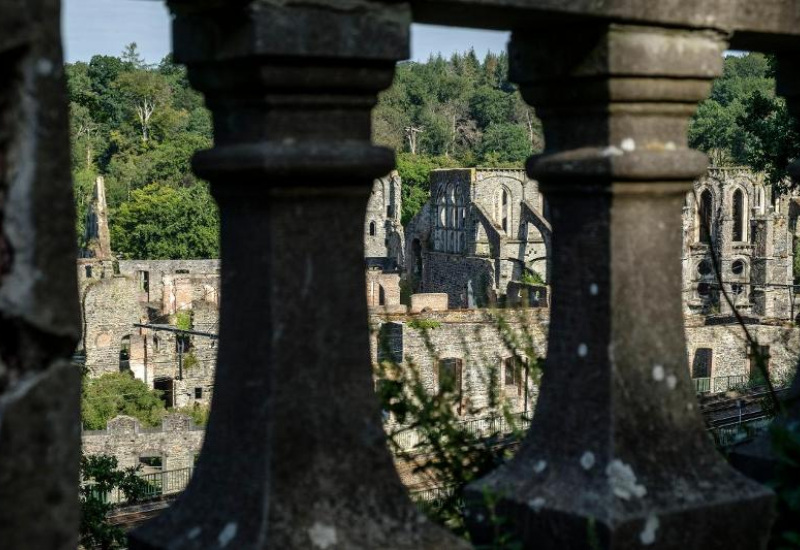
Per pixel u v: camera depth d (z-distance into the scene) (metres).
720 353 45.97
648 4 4.35
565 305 4.70
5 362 3.22
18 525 3.18
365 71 3.87
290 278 3.90
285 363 3.92
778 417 5.79
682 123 4.63
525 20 4.31
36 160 3.14
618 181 4.46
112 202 103.19
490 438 5.92
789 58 5.49
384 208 103.38
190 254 94.81
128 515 21.09
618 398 4.53
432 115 144.25
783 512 5.23
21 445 3.17
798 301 82.62
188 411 48.94
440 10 4.08
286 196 3.85
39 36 3.13
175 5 3.81
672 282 4.66
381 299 78.12
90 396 45.94
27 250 3.14
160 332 57.84
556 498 4.55
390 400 5.56
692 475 4.65
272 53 3.67
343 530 3.96
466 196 90.25
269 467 3.90
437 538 4.12
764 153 26.03
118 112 122.00
